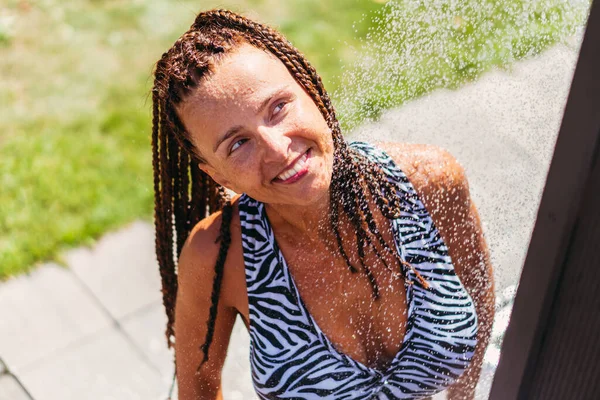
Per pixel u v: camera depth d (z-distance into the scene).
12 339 2.90
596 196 0.75
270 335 1.38
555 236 0.81
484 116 1.74
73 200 3.34
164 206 1.48
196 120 1.13
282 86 1.11
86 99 3.83
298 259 1.33
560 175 0.78
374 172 1.33
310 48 3.75
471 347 1.43
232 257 1.35
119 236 3.22
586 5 1.30
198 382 1.60
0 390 2.75
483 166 1.73
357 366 1.39
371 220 1.31
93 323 2.94
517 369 0.94
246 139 1.12
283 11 4.06
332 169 1.23
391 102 1.71
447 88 1.83
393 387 1.45
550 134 1.49
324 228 1.29
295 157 1.11
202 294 1.42
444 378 1.46
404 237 1.34
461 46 1.64
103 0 4.38
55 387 2.76
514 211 1.56
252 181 1.14
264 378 1.43
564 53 1.40
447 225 1.40
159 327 2.92
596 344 0.83
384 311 1.37
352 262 1.33
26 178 3.44
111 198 3.35
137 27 4.23
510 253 1.51
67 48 4.12
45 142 3.61
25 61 4.07
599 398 0.86
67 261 3.13
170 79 1.14
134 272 3.09
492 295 1.49
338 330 1.37
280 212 1.27
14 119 3.75
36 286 3.05
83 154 3.55
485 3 1.57
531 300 0.88
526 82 1.54
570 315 0.84
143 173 3.46
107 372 2.79
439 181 1.37
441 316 1.39
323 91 1.22
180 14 4.29
